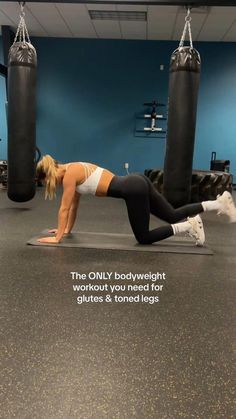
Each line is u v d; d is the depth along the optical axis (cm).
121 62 710
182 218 271
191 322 158
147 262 238
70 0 265
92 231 326
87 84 720
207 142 727
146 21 599
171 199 280
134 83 716
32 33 678
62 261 234
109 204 503
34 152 339
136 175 256
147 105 718
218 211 268
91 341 140
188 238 301
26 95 321
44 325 151
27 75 319
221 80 703
